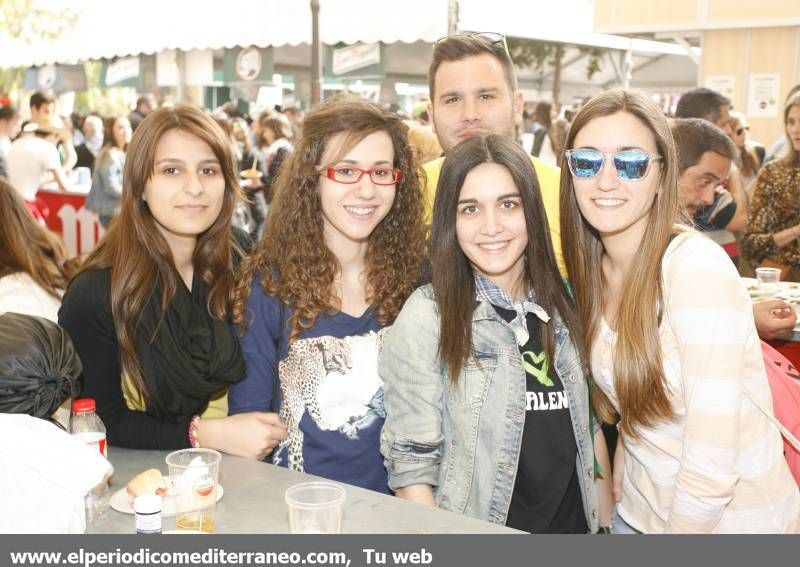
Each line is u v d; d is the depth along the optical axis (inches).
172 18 256.2
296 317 84.0
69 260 116.8
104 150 307.3
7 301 106.9
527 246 82.7
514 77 120.4
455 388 79.7
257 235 216.7
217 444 81.7
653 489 76.7
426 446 77.5
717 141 148.0
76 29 302.4
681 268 68.9
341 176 84.0
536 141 319.0
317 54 212.1
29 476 56.1
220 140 88.4
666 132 72.7
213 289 89.2
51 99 341.1
